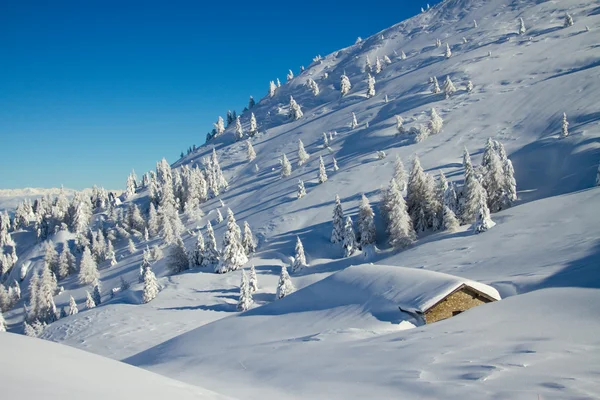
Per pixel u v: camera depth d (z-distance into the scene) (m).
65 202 156.12
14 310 95.88
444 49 162.75
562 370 7.50
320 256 62.62
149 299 55.34
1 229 155.12
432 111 89.00
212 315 46.12
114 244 127.31
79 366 5.52
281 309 23.64
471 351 9.67
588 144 54.66
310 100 198.88
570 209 35.72
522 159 61.88
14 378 4.19
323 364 12.14
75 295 94.31
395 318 16.91
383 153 88.75
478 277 26.25
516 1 175.62
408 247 50.31
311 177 100.81
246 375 13.39
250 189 121.62
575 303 11.96
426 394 7.75
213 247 71.50
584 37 107.69
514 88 94.50
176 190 143.00
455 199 52.66
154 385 5.62
